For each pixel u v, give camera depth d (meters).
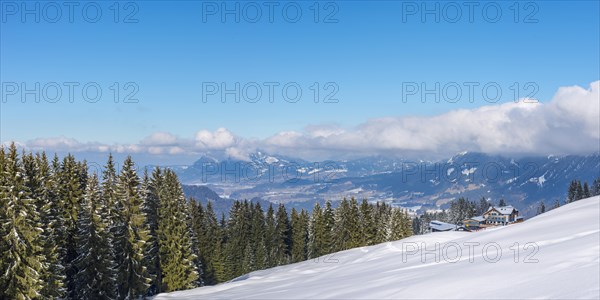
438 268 17.23
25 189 26.70
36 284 25.86
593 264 10.60
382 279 17.95
